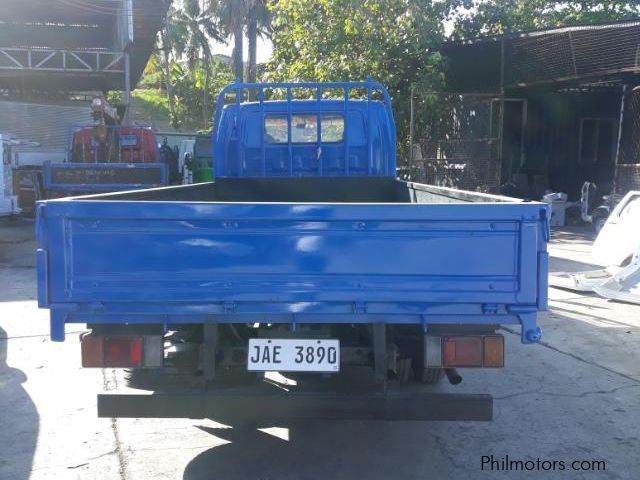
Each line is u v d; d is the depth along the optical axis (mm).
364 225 3336
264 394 3557
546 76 17047
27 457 4180
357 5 16422
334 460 4184
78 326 7410
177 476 3951
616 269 8938
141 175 13836
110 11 22297
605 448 4344
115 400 3551
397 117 17344
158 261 3357
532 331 3436
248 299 3365
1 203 15180
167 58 39938
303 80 16797
